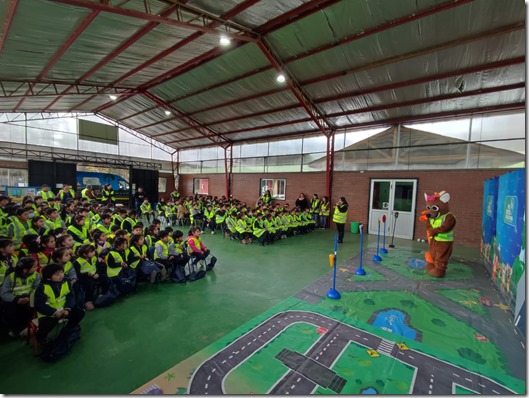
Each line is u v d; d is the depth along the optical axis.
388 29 4.86
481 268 5.02
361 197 8.91
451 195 7.21
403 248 6.59
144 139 15.38
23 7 3.72
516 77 5.52
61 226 4.59
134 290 3.69
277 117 9.53
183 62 6.98
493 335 2.76
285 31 5.35
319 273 4.62
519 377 2.15
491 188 5.00
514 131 6.49
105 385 1.96
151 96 9.62
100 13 4.20
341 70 6.33
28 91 7.91
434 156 7.58
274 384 2.02
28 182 10.81
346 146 9.29
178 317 3.00
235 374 2.11
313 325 2.87
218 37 5.59
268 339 2.60
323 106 8.16
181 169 16.53
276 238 7.53
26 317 2.52
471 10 4.20
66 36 4.79
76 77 7.37
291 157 10.98
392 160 8.31
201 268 4.59
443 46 4.99
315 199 9.72
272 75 7.01
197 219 9.52
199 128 12.16
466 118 7.09
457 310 3.29
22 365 2.16
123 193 12.87
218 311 3.16
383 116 8.07
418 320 3.03
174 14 4.70
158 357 2.30
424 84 6.25
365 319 3.03
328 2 4.52
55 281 2.41
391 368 2.23
